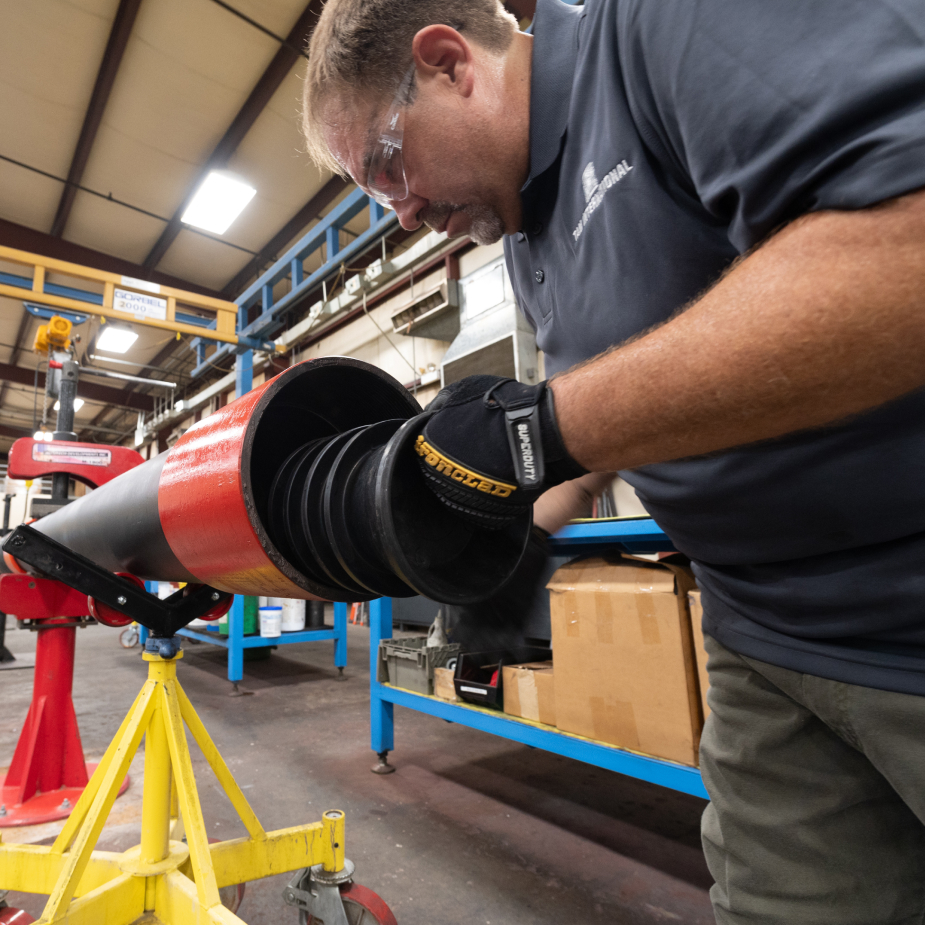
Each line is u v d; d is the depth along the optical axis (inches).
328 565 18.4
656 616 46.1
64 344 101.3
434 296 144.1
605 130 18.8
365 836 54.3
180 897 31.6
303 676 126.6
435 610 161.8
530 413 13.3
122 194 200.7
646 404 11.6
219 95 158.7
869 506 15.9
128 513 27.5
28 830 56.4
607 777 68.1
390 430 19.6
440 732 85.5
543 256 24.1
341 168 28.0
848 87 10.5
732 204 13.8
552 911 43.0
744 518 18.9
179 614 35.9
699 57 13.2
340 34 21.8
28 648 170.9
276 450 24.1
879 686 17.4
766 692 22.2
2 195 202.5
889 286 9.4
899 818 20.3
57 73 152.9
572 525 51.8
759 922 21.5
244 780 68.1
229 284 259.1
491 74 21.8
